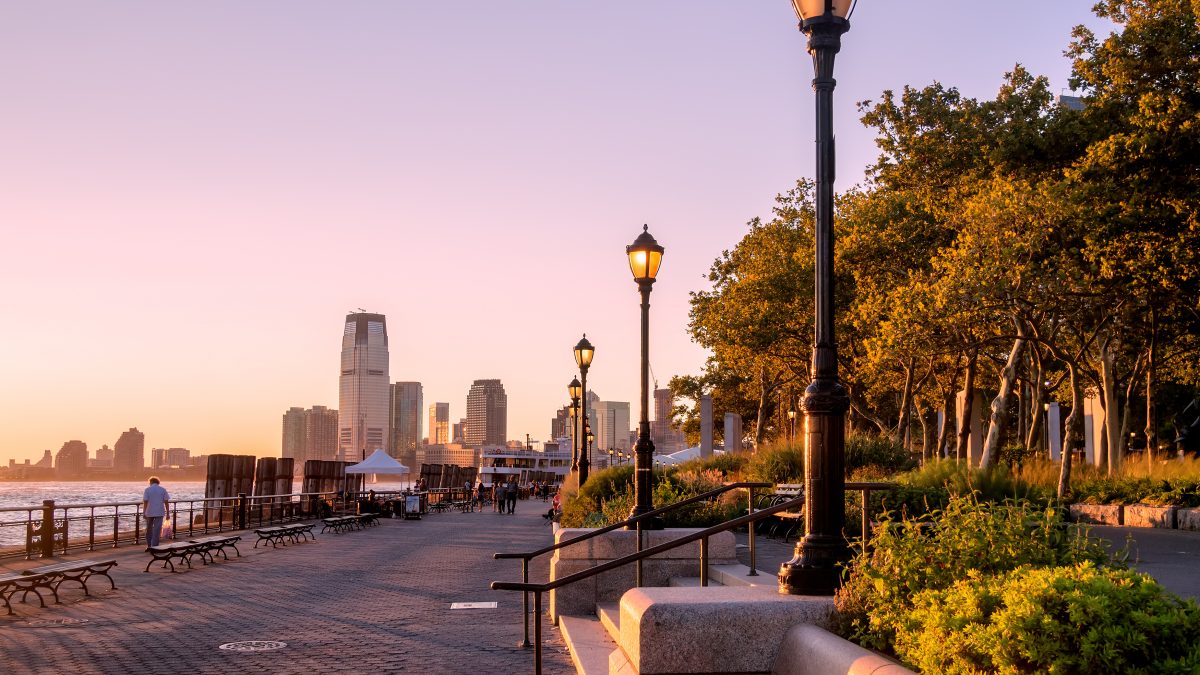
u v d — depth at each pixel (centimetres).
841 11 732
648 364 1438
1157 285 2734
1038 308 2639
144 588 1692
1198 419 4556
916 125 3231
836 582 672
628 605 686
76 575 1814
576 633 1117
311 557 2355
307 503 4328
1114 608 413
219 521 3278
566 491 3434
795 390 5697
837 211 4097
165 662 1009
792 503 811
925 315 2802
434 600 1528
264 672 955
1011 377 2912
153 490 2388
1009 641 421
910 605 576
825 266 708
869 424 6019
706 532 806
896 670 459
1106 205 2478
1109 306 2995
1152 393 3172
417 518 4591
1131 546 1543
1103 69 2536
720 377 6794
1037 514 644
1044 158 2880
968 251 2606
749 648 632
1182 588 940
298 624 1273
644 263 1443
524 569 1123
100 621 1303
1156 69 2439
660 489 1727
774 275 4291
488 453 13188
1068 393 4450
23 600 1480
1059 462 3275
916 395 4600
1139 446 4712
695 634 632
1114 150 2442
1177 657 400
